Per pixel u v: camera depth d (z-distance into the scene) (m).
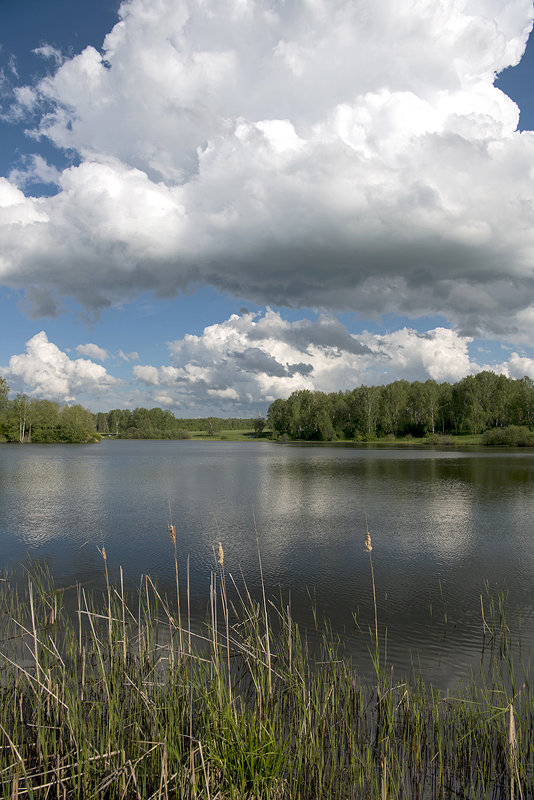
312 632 11.15
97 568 16.28
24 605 12.50
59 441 131.88
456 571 16.14
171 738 6.10
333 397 185.88
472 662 9.64
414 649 10.27
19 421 126.56
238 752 5.61
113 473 49.75
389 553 18.31
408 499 31.55
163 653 9.40
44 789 5.71
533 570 16.31
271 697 7.31
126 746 6.43
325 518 25.08
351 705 7.79
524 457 70.62
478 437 127.12
